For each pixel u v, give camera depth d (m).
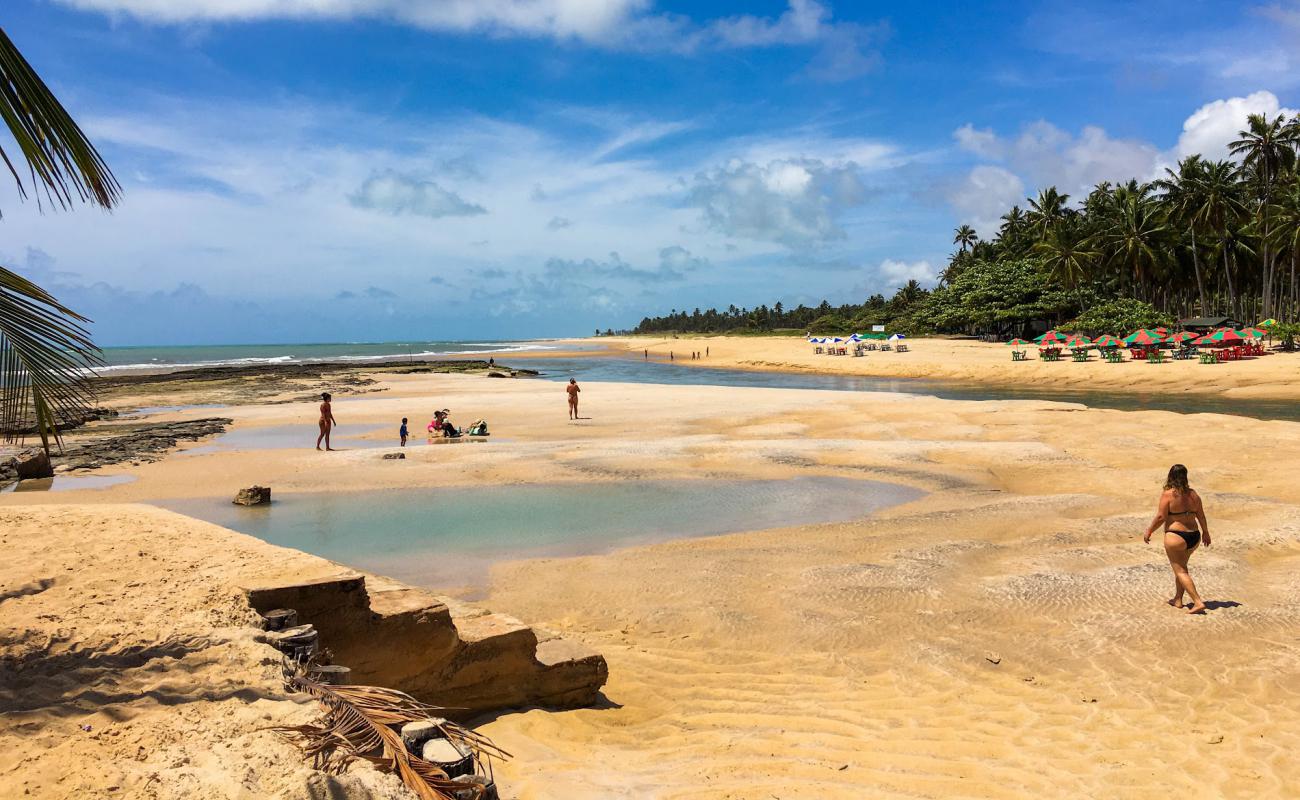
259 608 5.41
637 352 127.25
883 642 8.52
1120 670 7.53
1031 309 79.81
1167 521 9.23
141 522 8.05
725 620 9.34
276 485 18.53
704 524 14.61
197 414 36.50
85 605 5.29
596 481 18.67
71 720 3.72
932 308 97.56
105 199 5.27
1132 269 75.00
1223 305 91.31
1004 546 12.29
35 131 4.79
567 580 11.16
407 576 11.48
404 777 3.11
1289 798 5.24
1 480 19.50
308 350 194.75
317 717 3.87
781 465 20.33
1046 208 89.38
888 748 5.95
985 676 7.53
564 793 4.93
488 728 6.06
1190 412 35.19
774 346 109.38
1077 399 41.78
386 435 27.52
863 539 13.15
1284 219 58.38
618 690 7.36
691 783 5.21
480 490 17.81
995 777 5.48
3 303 5.11
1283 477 16.36
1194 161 67.38
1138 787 5.38
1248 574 10.26
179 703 3.98
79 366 5.55
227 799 3.03
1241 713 6.57
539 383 52.53
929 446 22.14
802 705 6.92
